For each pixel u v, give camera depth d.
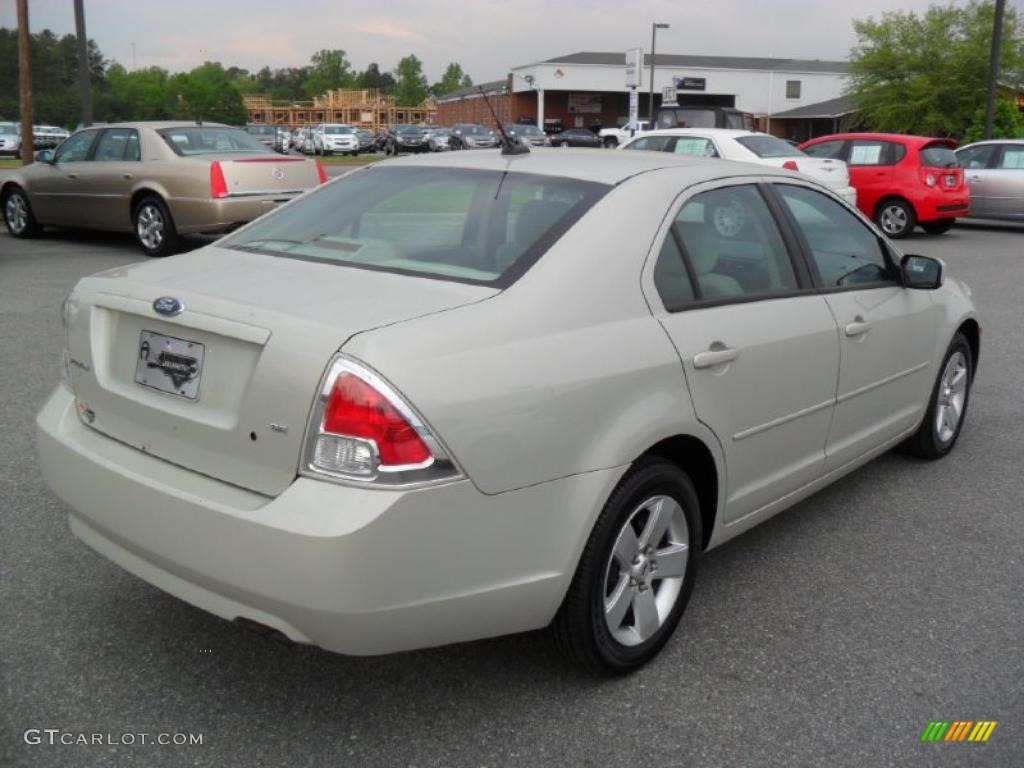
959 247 15.66
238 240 3.62
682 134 15.37
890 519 4.59
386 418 2.45
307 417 2.50
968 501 4.83
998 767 2.77
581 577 2.91
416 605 2.54
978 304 10.52
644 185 3.35
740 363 3.39
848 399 4.15
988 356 8.10
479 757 2.76
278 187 12.14
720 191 3.63
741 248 3.65
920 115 39.28
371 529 2.42
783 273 3.83
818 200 4.20
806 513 4.66
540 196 3.31
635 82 32.34
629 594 3.13
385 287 2.91
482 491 2.60
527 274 2.94
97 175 12.81
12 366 6.82
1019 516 4.64
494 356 2.67
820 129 67.94
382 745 2.81
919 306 4.73
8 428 5.45
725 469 3.44
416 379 2.50
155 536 2.73
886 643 3.44
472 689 3.09
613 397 2.91
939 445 5.38
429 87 142.38
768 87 66.94
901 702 3.07
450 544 2.57
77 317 3.17
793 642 3.43
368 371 2.46
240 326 2.65
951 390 5.39
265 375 2.57
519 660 3.27
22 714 2.90
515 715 2.96
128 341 2.99
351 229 3.45
